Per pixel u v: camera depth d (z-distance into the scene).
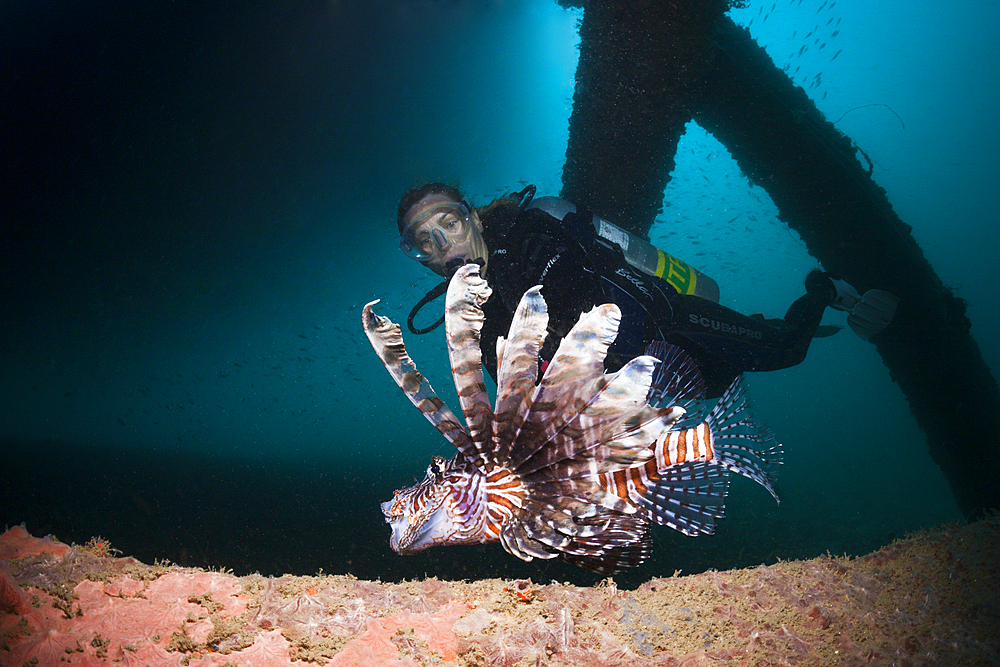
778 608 1.97
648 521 1.60
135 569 1.81
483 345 2.98
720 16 4.60
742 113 5.12
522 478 1.35
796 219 5.53
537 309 1.32
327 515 6.35
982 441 5.39
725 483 1.74
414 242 3.13
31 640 1.43
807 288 4.25
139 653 1.44
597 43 4.51
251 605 1.68
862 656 1.67
